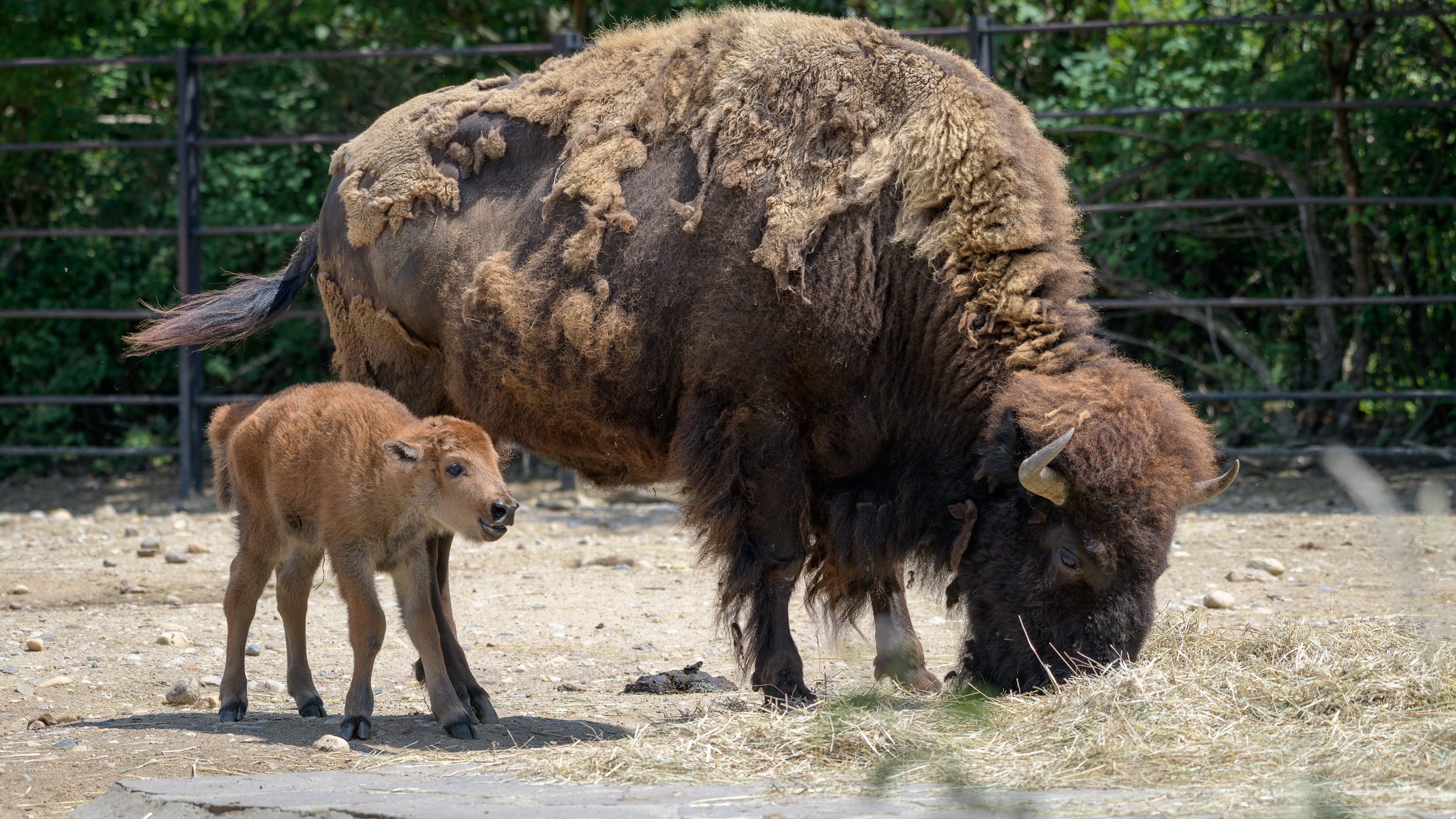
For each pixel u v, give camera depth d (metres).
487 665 23.53
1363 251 50.22
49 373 57.84
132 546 38.72
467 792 14.17
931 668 22.94
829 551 20.73
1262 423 52.47
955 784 13.84
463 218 22.86
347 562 17.72
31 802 15.01
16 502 51.22
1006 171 19.67
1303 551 33.75
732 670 23.22
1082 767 14.20
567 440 22.31
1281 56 55.22
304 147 57.72
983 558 18.41
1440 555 27.36
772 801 13.40
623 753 15.52
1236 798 12.65
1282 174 50.12
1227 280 56.16
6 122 56.81
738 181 20.41
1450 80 49.94
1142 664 17.05
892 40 21.02
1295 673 16.98
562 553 36.72
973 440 19.11
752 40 21.55
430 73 59.69
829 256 19.80
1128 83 53.09
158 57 52.72
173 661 23.38
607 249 21.28
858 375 19.83
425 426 17.56
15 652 24.06
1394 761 13.66
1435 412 51.78
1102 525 16.98
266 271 59.19
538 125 22.84
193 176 48.44
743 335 19.95
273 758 16.53
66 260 56.75
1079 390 17.61
